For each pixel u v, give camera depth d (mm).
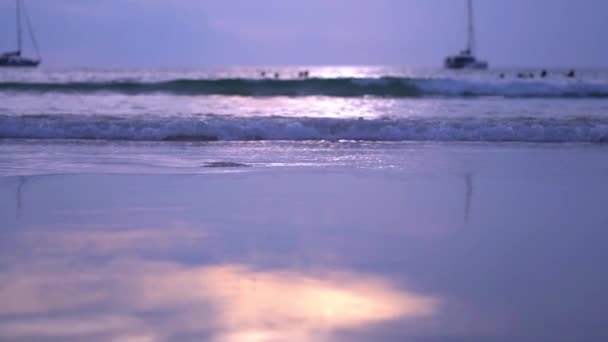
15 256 3568
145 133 10047
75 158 7770
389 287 3115
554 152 8727
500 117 12977
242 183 6062
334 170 6969
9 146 8938
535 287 3145
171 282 3145
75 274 3256
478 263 3529
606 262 3572
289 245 3854
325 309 2820
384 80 22172
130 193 5504
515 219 4645
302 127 10297
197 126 10219
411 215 4738
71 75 39375
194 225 4352
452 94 21969
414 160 7840
